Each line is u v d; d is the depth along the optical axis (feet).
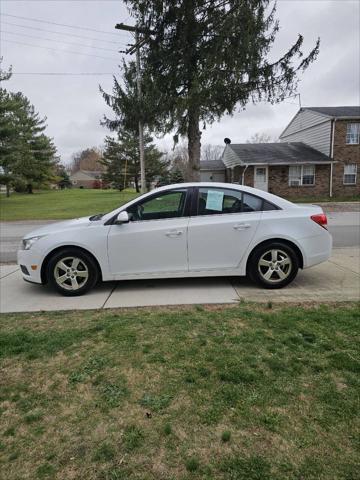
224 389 8.36
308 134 89.45
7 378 9.09
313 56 54.03
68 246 15.87
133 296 15.62
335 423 7.14
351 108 88.17
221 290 16.14
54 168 174.19
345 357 9.61
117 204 75.31
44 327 12.28
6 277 19.90
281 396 8.04
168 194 16.22
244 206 16.26
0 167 89.15
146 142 122.42
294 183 80.84
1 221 54.19
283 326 11.69
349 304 13.82
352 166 80.43
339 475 5.92
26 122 136.77
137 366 9.50
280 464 6.19
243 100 53.98
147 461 6.35
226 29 50.26
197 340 10.87
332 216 48.47
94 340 11.07
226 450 6.55
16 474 6.13
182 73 53.42
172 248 15.88
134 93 59.77
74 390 8.53
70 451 6.62
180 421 7.35
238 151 87.04
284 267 16.20
